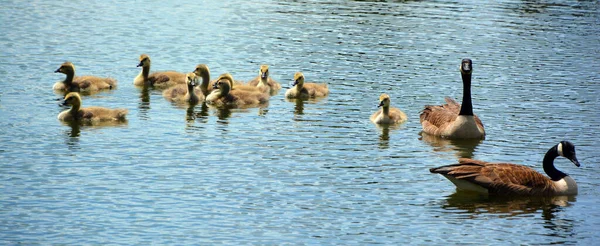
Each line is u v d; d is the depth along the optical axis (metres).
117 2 41.81
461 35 36.28
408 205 17.89
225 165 20.19
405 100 26.97
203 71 28.66
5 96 26.19
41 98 26.27
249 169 19.92
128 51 32.41
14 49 31.72
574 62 32.09
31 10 38.97
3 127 23.02
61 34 34.44
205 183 18.88
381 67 30.83
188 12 39.81
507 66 31.30
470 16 40.69
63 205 17.39
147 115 25.09
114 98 27.11
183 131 23.27
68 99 23.86
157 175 19.36
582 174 20.06
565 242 16.09
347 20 38.91
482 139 23.05
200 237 15.99
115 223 16.55
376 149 21.94
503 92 27.89
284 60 31.61
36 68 29.47
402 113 25.19
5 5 39.84
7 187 18.30
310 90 27.47
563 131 23.69
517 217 17.34
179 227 16.42
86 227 16.34
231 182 18.98
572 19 40.56
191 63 31.09
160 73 28.92
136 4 41.44
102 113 24.17
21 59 30.44
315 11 40.91
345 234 16.27
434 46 34.16
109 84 28.30
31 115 24.38
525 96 27.45
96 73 29.42
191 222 16.69
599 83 29.19
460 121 23.02
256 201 17.86
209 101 26.73
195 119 24.70
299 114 25.42
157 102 26.81
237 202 17.78
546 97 27.38
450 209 17.69
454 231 16.53
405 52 33.09
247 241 15.85
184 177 19.25
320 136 23.03
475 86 28.64
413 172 20.06
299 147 21.86
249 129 23.61
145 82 28.73
